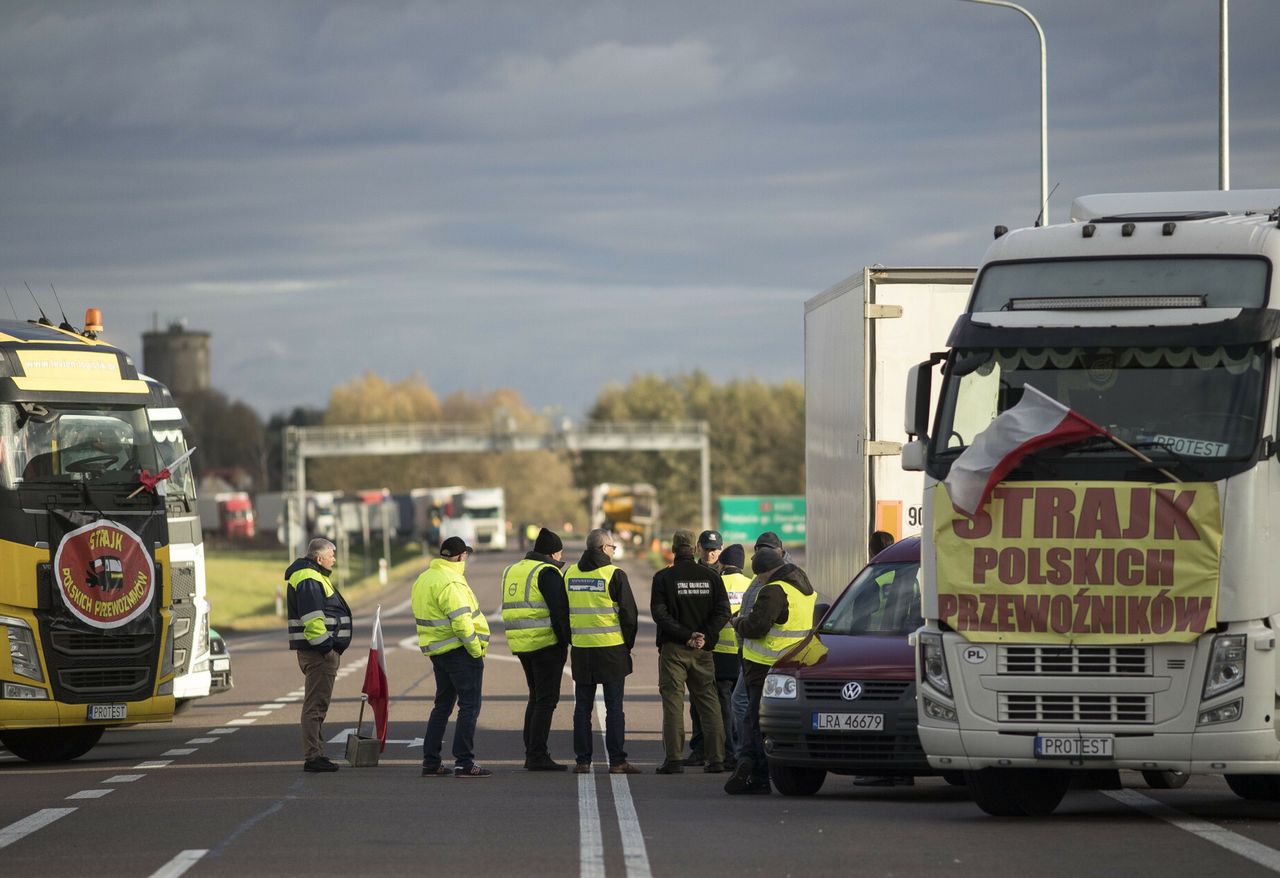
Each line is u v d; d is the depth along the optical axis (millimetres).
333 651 30078
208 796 25969
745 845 20375
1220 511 21078
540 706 30281
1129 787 28156
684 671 30016
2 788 27578
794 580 27109
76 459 32188
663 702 29953
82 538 31938
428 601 29094
